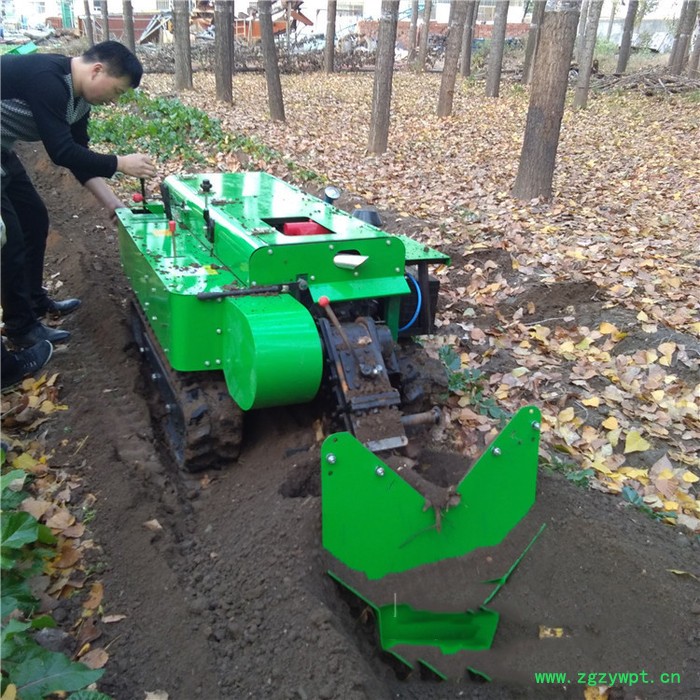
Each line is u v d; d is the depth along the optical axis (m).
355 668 2.57
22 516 2.81
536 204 8.84
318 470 3.54
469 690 2.80
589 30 18.14
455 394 4.40
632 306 5.81
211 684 2.65
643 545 3.23
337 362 3.30
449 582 3.04
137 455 3.89
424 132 15.66
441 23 40.38
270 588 2.93
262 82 23.16
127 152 10.63
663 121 16.56
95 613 2.93
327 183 9.94
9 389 4.54
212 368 3.54
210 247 4.12
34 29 29.78
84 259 6.48
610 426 4.38
